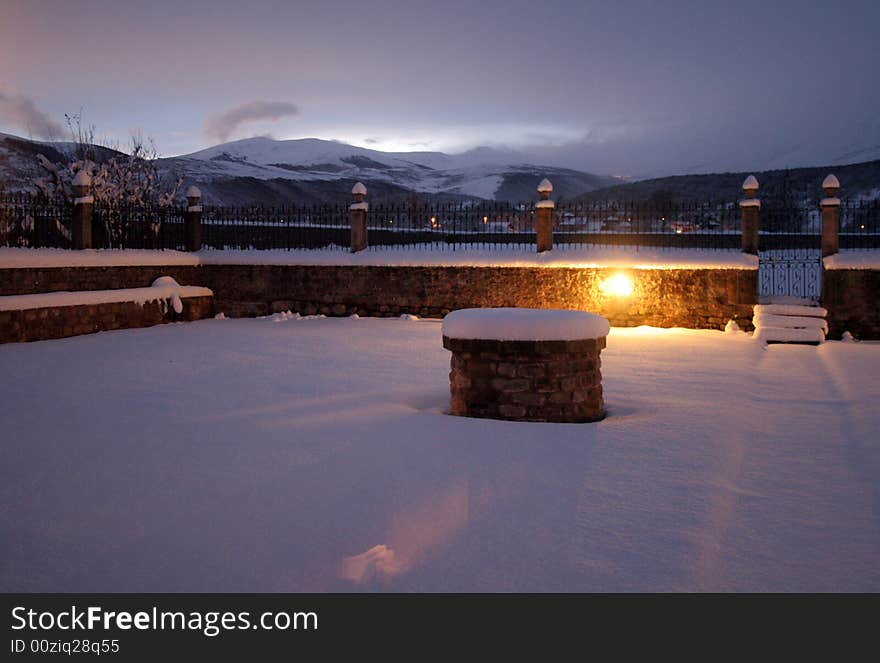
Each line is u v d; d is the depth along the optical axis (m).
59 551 3.98
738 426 6.87
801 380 9.62
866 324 14.29
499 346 7.12
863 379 9.52
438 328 15.42
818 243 23.34
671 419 7.15
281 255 17.97
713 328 15.08
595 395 7.37
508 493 4.89
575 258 15.94
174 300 16.77
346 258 17.58
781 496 4.89
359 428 6.73
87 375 9.71
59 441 6.26
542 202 16.50
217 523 4.37
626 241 20.20
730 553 3.95
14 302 13.09
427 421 7.02
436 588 3.57
